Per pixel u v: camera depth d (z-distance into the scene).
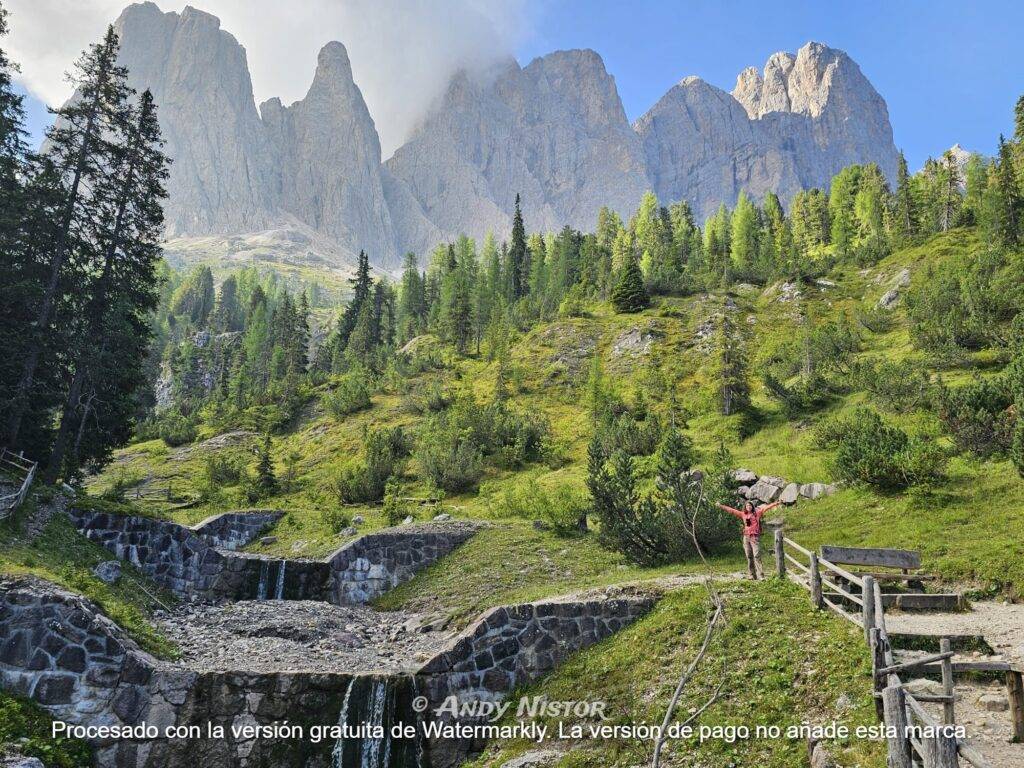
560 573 24.58
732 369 49.28
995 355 40.97
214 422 75.69
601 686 14.48
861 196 114.06
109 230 32.00
